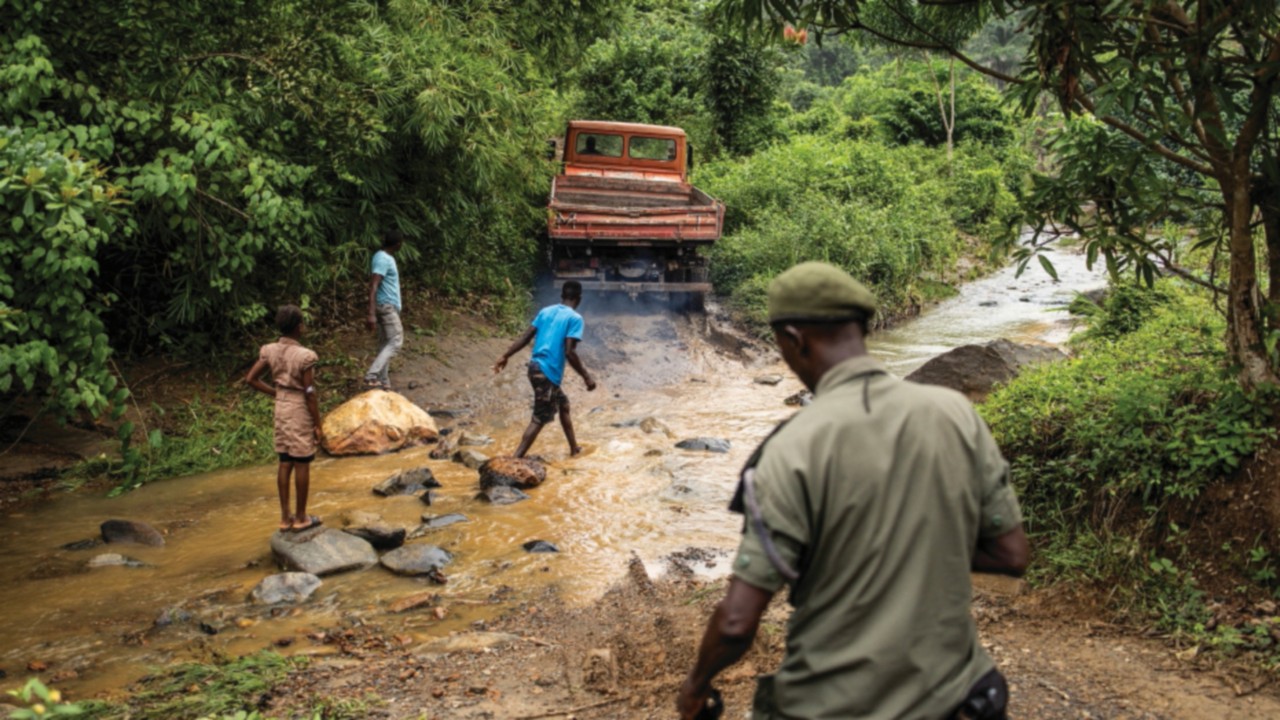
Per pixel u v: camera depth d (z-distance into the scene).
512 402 10.37
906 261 15.91
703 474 7.67
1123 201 5.39
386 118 10.39
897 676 1.87
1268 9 4.14
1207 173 4.76
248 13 8.72
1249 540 4.37
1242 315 4.70
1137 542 4.63
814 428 1.93
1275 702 3.60
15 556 6.20
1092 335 9.45
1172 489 4.66
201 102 8.53
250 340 10.30
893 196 19.34
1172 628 4.23
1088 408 5.59
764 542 1.88
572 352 8.09
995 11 5.00
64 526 6.80
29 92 7.23
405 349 10.98
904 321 15.00
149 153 8.52
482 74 10.73
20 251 6.56
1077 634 4.32
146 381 9.35
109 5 7.78
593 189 14.68
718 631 1.89
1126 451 5.01
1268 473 4.43
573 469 7.92
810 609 1.95
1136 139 4.74
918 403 1.98
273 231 8.48
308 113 8.99
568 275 12.95
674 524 6.55
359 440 8.63
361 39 10.19
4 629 5.03
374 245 11.02
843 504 1.89
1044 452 5.52
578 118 22.62
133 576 5.83
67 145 7.24
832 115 29.75
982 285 18.38
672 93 23.53
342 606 5.30
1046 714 3.62
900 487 1.90
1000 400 6.25
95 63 8.14
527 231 14.94
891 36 5.45
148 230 8.98
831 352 2.05
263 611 5.22
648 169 15.44
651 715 3.87
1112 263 5.20
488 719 3.88
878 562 1.88
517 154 11.96
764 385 11.20
